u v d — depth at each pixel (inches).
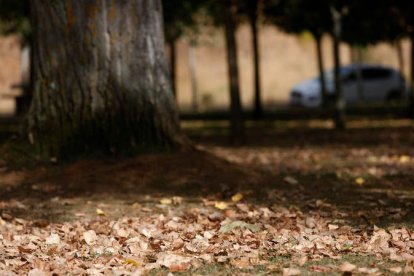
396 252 279.6
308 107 1604.3
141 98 511.8
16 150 506.3
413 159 609.6
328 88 1626.5
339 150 692.7
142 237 327.3
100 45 507.8
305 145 751.1
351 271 246.5
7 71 1731.1
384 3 1107.9
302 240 308.5
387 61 2085.4
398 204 402.9
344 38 1221.7
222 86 1849.2
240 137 746.8
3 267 271.1
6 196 444.1
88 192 451.5
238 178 480.1
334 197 429.1
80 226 358.9
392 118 1162.6
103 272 265.3
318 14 1162.0
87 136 506.9
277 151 689.6
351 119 1166.3
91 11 507.5
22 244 318.3
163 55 521.7
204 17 1169.4
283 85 1910.7
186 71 1875.0
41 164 499.5
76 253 297.0
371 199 419.8
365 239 309.1
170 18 992.9
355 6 1115.9
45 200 431.2
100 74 509.0
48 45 514.3
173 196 437.1
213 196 434.9
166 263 272.1
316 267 256.4
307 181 487.2
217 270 263.9
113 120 507.5
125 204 418.3
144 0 513.7
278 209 389.1
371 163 587.2
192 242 312.8
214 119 1229.7
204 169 488.4
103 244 317.1
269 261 275.6
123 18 509.0
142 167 485.4
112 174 479.5
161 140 511.2
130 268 269.6
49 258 291.3
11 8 932.0
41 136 510.0
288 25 1217.4
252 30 1185.4
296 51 1989.4
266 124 1093.1
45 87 515.8
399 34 1178.0
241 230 335.0
